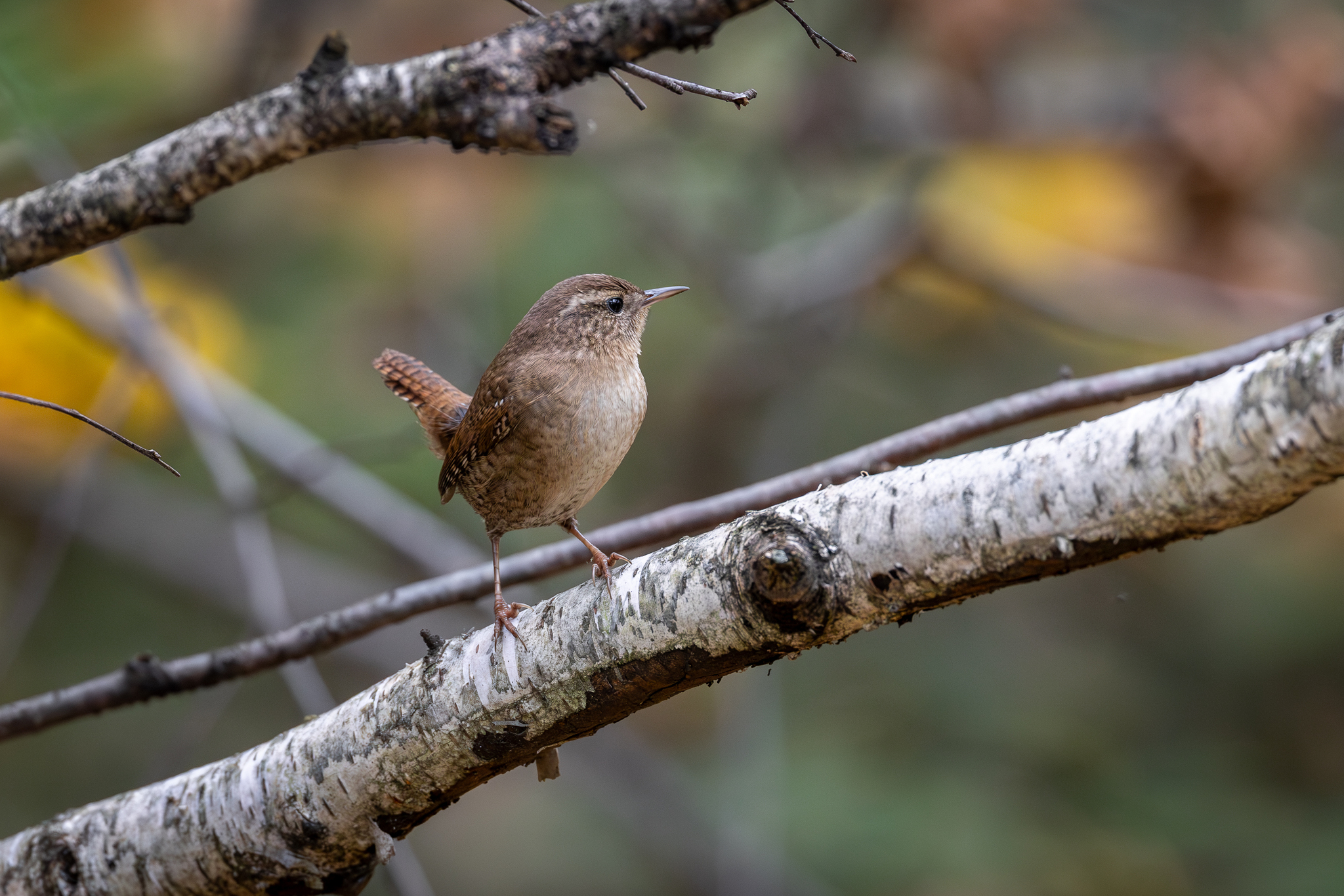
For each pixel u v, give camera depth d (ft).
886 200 41.16
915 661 42.37
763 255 41.88
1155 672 43.19
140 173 18.01
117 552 37.29
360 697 17.54
